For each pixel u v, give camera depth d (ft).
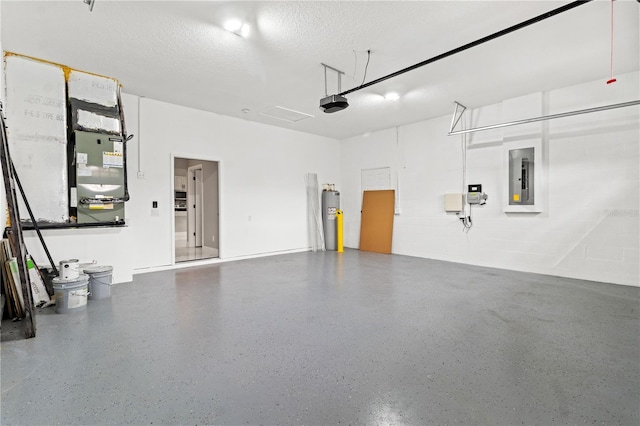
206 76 14.20
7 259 10.20
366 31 10.57
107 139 13.78
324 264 19.30
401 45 11.48
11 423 5.25
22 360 7.38
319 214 25.91
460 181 19.86
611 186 14.49
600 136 14.71
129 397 5.96
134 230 16.79
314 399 5.91
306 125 23.00
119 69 13.42
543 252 16.55
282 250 23.67
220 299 12.09
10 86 11.88
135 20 9.86
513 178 17.26
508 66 13.25
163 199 17.78
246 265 19.02
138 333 8.89
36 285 11.19
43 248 12.26
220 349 7.92
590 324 9.55
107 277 12.28
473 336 8.70
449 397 5.96
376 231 24.47
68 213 13.16
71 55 12.17
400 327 9.33
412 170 22.48
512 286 14.05
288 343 8.27
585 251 15.24
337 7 9.28
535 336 8.69
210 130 19.67
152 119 17.34
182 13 9.52
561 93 15.74
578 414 5.47
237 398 5.93
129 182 16.60
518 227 17.40
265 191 22.65
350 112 19.79
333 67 13.28
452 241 20.30
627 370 6.89
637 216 13.89
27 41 11.11
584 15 9.62
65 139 13.00
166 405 5.72
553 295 12.64
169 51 11.86
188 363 7.22
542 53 12.12
